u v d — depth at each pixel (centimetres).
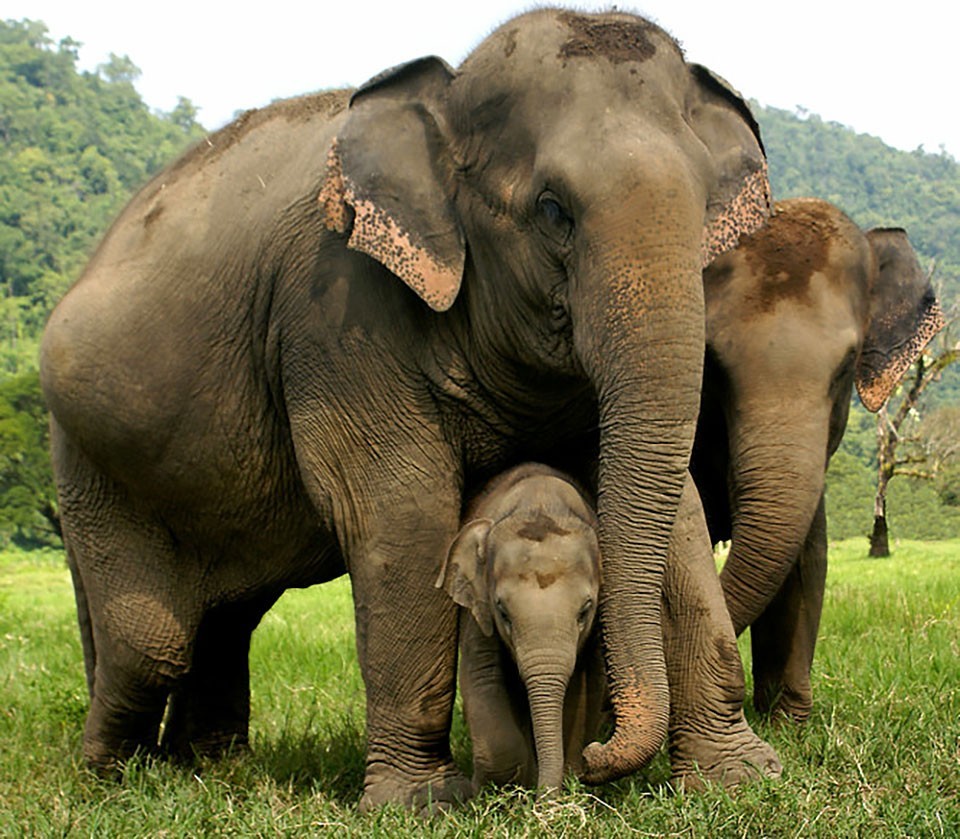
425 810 595
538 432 615
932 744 622
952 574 2117
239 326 656
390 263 570
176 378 671
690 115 568
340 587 2031
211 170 692
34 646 1273
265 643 1151
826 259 775
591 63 538
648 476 511
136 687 731
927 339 804
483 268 575
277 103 700
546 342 565
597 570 549
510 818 524
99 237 789
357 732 773
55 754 772
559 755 528
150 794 650
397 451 607
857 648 983
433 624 612
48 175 15000
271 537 696
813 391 743
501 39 560
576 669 579
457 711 818
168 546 719
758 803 523
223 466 676
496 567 549
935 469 3681
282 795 622
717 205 565
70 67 18488
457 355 597
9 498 4653
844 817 504
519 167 550
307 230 624
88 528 733
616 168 513
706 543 609
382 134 582
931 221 19038
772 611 805
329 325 610
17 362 10212
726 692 598
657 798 539
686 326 508
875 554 3459
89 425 692
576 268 529
